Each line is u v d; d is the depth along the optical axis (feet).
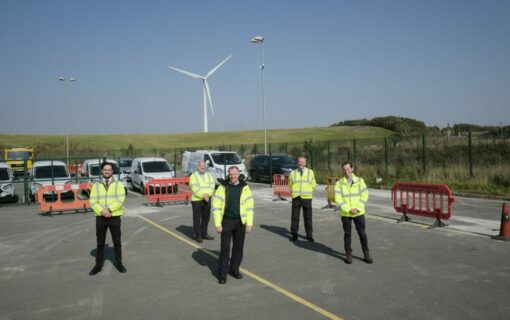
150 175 69.72
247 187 22.65
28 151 119.03
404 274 22.71
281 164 86.53
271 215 44.91
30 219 46.55
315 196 61.05
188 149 178.81
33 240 34.91
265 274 23.32
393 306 18.04
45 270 25.40
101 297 20.20
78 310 18.57
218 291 20.63
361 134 315.99
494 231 33.37
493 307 17.71
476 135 105.50
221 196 22.04
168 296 20.08
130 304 19.13
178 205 56.24
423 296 19.21
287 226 38.24
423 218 40.32
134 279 23.02
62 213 50.96
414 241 30.66
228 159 81.35
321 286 21.02
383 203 51.13
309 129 356.59
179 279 22.81
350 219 25.22
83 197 65.87
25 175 60.85
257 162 92.79
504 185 57.31
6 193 61.72
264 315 17.38
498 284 20.70
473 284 20.77
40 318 17.79
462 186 60.08
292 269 24.21
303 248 29.40
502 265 24.03
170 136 332.39
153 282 22.39
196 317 17.35
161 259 27.30
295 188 31.55
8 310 18.79
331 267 24.44
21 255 29.53
